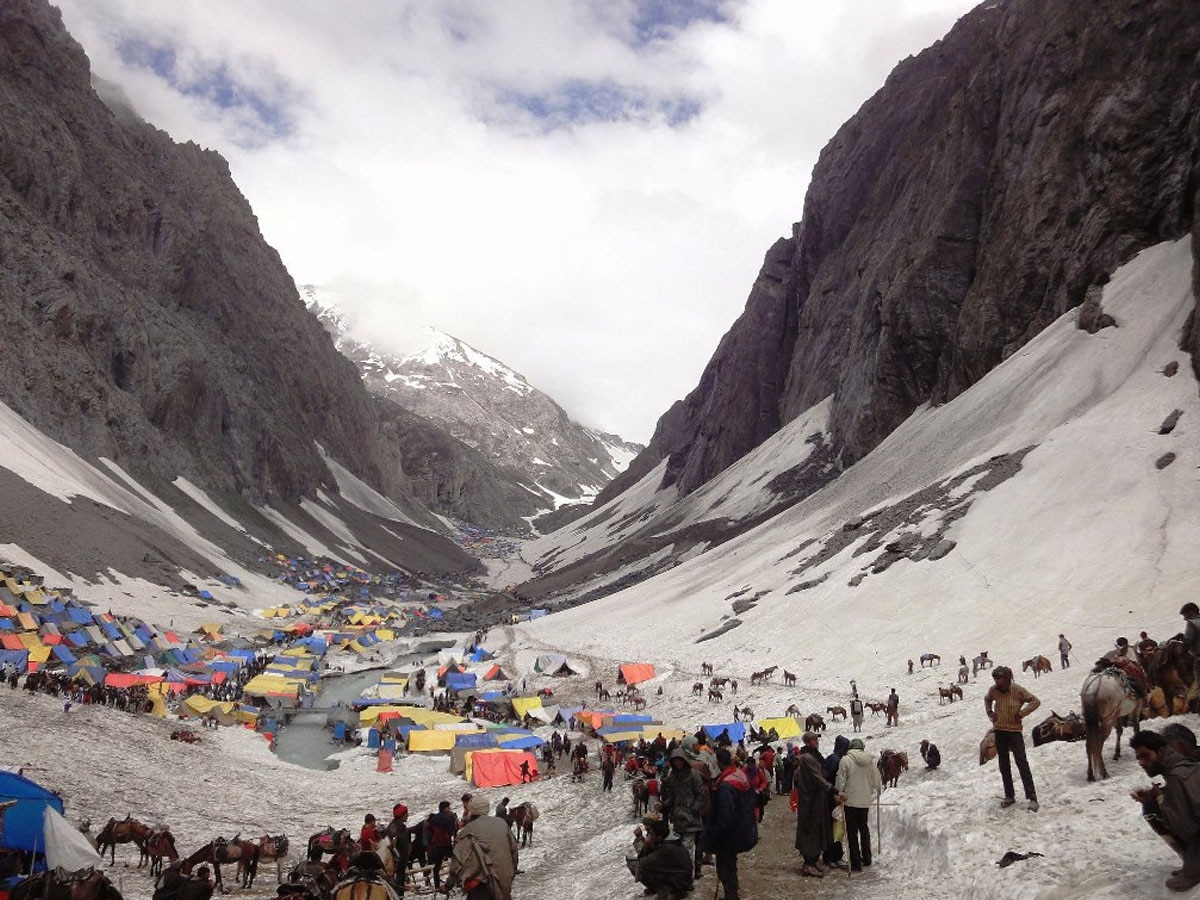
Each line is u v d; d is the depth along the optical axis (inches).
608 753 1622.8
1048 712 864.3
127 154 7091.5
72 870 687.7
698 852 574.9
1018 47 4370.1
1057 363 3221.0
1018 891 411.2
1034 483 2578.7
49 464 4052.7
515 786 1674.5
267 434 7313.0
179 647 2962.6
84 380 4899.1
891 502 3228.3
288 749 2176.4
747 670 2423.7
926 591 2372.0
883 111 6875.0
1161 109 3319.4
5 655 2138.3
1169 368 2657.5
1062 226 3644.2
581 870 824.3
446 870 907.4
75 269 5270.7
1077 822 472.4
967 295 4131.4
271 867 1027.3
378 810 1446.9
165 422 5910.4
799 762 586.9
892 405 4512.8
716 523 5378.9
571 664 3048.7
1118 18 3649.1
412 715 2363.4
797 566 3186.5
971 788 605.3
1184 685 601.9
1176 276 2989.7
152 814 1215.6
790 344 7440.9
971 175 4434.1
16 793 705.0
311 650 3533.5
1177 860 380.5
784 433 6294.3
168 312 6717.5
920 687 1813.5
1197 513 2041.1
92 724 1667.1
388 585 6658.5
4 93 5428.2
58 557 3284.9
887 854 584.4
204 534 5147.6
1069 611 1893.5
